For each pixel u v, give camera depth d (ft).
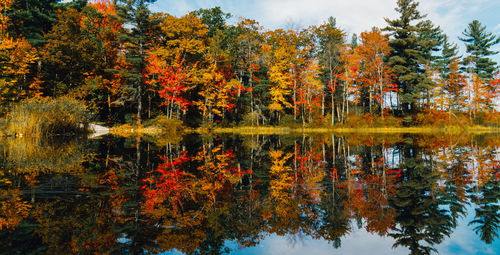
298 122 118.21
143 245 7.53
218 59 110.73
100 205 11.50
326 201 12.43
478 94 142.51
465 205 11.41
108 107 103.50
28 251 6.92
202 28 106.93
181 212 10.84
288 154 33.47
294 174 19.93
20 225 8.94
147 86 101.14
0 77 70.54
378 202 12.14
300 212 10.92
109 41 102.32
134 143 46.57
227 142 52.47
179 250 7.22
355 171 20.90
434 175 18.69
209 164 24.86
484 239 7.77
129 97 98.12
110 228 8.86
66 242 7.61
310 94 122.42
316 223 9.61
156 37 105.40
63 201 12.01
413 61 122.01
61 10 95.55
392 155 31.09
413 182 16.43
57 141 45.34
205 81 104.94
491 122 122.93
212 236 8.38
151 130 91.15
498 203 11.55
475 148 37.91
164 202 12.23
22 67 73.10
